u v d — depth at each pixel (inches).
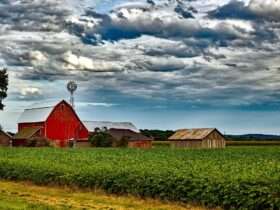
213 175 1284.4
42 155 2496.3
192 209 1202.0
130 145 5113.2
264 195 1104.8
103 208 1167.0
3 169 1898.4
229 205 1168.8
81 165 1753.2
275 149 3661.4
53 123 4909.0
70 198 1364.4
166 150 3398.1
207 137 5196.9
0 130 4793.3
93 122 5319.9
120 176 1433.3
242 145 5664.4
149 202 1298.0
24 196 1386.6
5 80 4940.9
